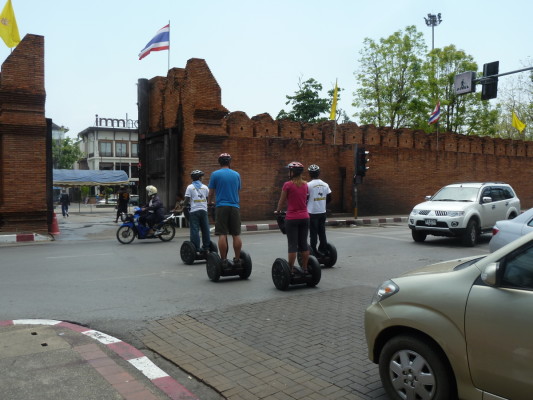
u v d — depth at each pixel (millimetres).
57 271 8820
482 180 28219
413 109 34375
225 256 7938
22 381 3744
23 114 14734
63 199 27578
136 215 13922
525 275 2848
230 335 5098
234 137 19484
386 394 3668
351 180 22625
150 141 21000
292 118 35812
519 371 2721
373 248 12289
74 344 4617
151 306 6297
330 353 4547
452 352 2998
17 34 16016
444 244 13227
